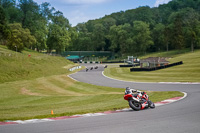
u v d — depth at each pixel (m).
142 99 12.66
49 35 119.62
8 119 11.12
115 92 27.52
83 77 50.19
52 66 72.12
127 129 8.21
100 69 74.12
